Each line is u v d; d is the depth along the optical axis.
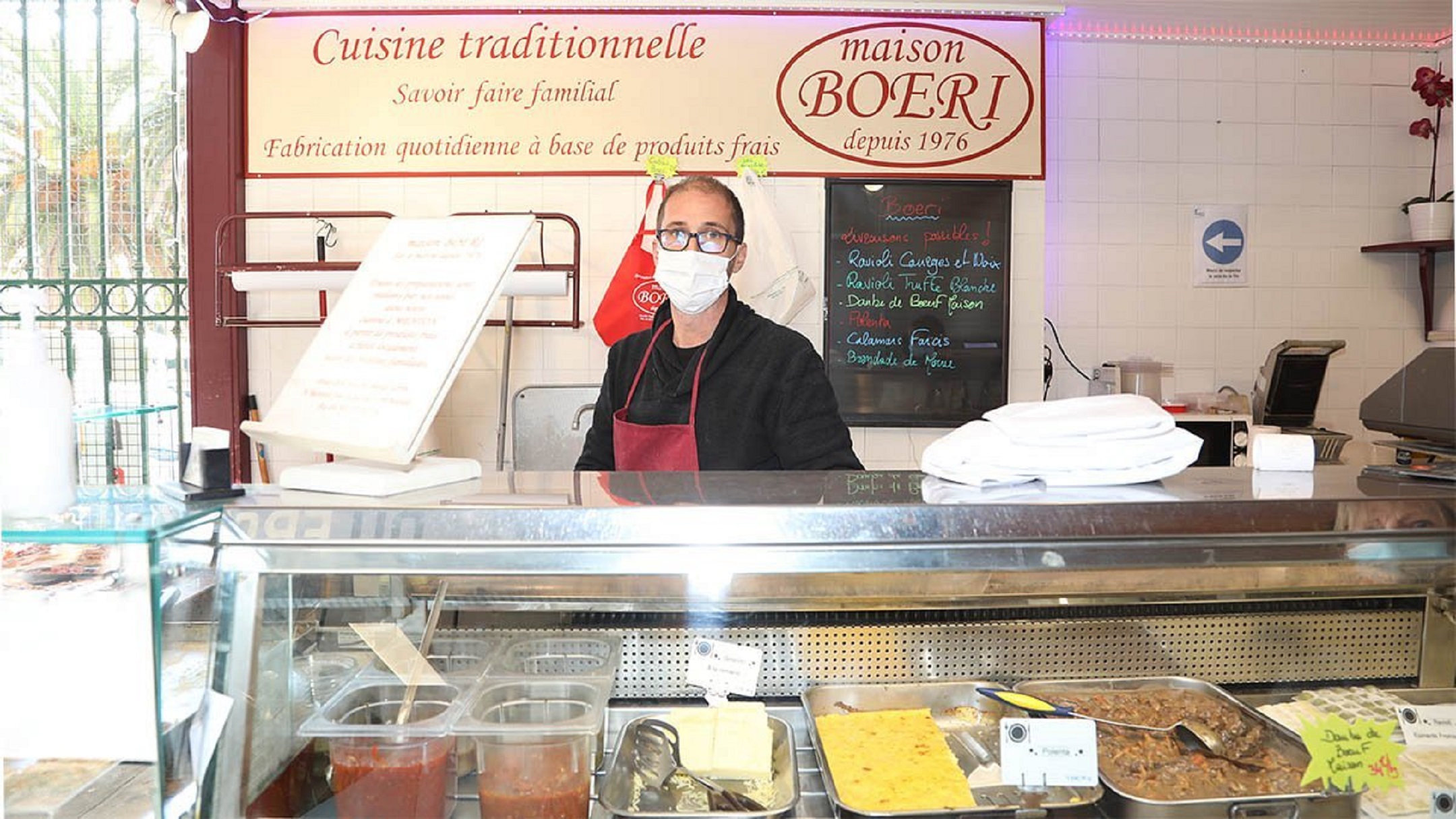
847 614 1.53
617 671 1.51
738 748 1.35
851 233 3.81
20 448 1.10
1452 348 1.44
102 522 1.09
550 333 3.84
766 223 3.55
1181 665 1.58
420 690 1.31
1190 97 4.30
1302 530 1.30
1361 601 1.59
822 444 2.25
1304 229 4.37
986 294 3.83
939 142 3.82
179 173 3.86
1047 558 1.28
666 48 3.78
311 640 1.31
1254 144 4.33
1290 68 4.32
